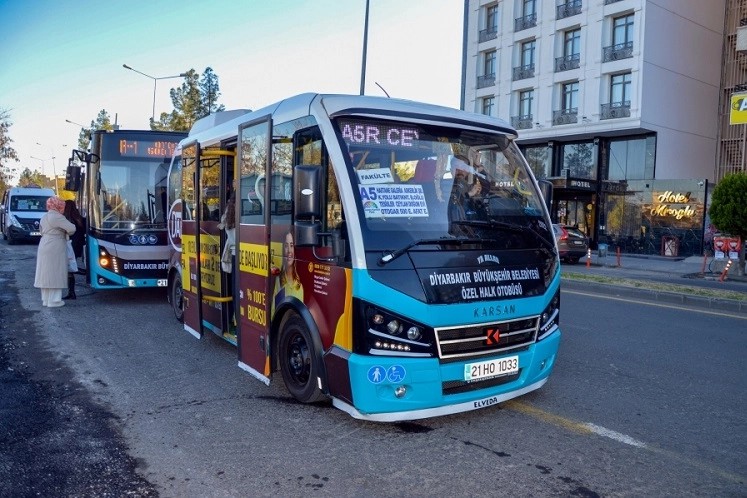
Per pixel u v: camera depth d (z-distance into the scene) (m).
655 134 32.50
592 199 34.41
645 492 3.95
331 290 4.70
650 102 32.12
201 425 5.02
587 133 34.00
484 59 40.41
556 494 3.90
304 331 5.20
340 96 5.04
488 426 5.06
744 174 19.02
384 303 4.39
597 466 4.33
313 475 4.12
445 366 4.53
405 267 4.50
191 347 7.66
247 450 4.52
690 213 29.64
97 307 10.45
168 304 10.78
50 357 7.12
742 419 5.36
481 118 5.58
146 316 9.66
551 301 5.29
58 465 4.24
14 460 4.31
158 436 4.78
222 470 4.19
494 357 4.80
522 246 5.18
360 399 4.44
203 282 7.56
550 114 35.75
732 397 5.98
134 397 5.72
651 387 6.26
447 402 4.59
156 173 10.69
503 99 38.62
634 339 8.55
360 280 4.41
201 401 5.61
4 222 27.97
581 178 32.88
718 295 12.72
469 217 5.00
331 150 4.73
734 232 19.20
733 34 35.66
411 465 4.29
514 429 5.00
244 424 5.04
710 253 29.00
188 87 50.44
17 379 6.23
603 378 6.55
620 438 4.86
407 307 4.41
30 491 3.86
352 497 3.83
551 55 35.72
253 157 5.93
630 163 33.62
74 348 7.56
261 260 5.72
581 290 14.45
